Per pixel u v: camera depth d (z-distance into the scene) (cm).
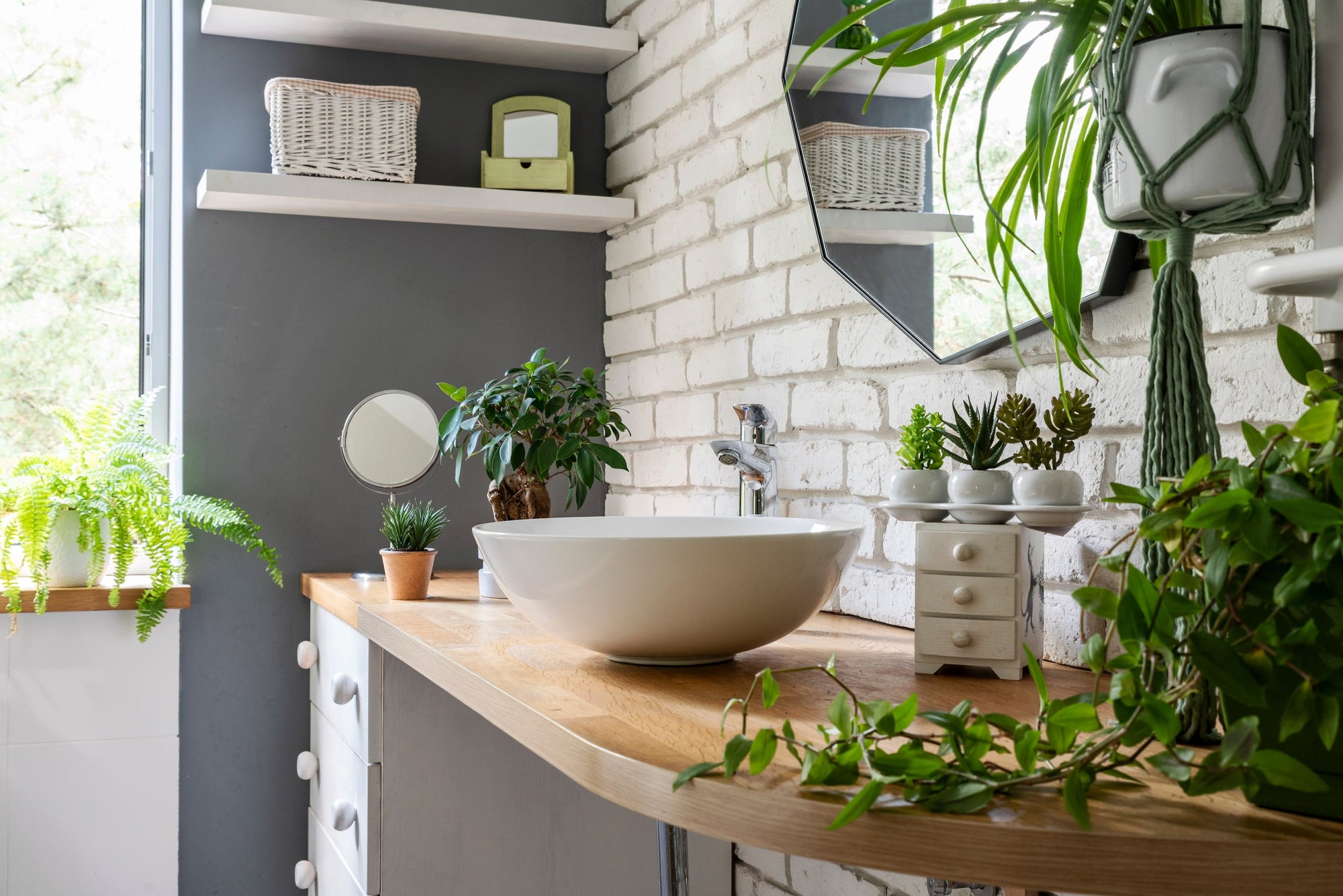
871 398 162
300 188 221
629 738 84
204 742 229
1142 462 84
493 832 176
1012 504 113
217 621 229
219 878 229
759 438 174
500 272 252
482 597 188
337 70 241
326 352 238
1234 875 58
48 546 217
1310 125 91
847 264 158
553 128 249
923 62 113
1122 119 84
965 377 142
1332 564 58
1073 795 61
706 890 191
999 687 106
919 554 113
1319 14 89
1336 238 88
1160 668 71
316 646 219
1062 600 124
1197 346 82
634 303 242
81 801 218
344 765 189
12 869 213
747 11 192
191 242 229
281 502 235
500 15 246
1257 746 59
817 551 110
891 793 66
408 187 229
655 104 232
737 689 105
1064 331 99
